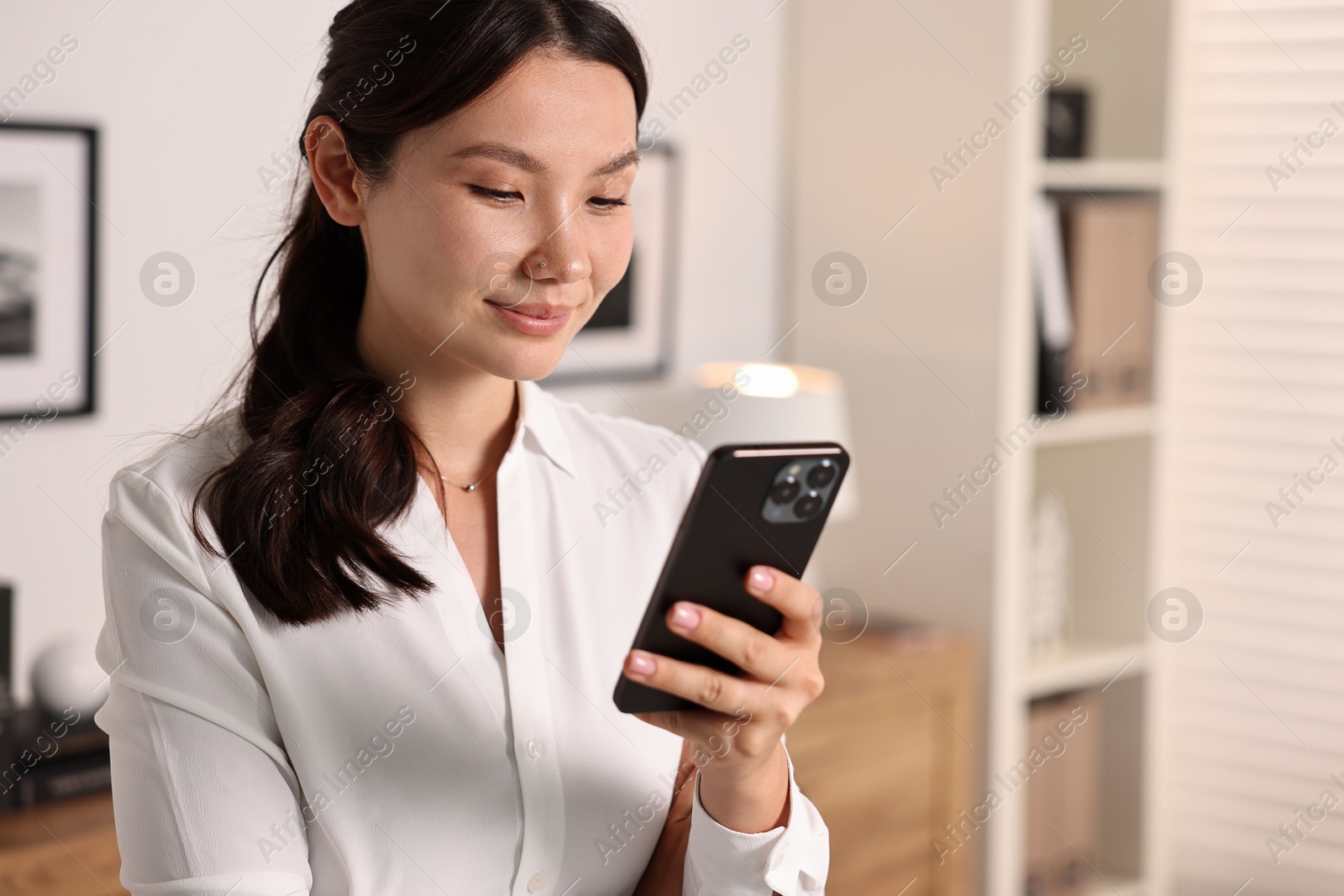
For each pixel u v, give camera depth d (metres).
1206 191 3.12
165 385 2.08
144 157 2.02
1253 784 3.13
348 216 1.12
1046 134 2.93
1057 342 2.92
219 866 1.01
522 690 1.13
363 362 1.17
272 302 1.25
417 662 1.10
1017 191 2.75
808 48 3.08
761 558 0.97
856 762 2.61
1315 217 2.98
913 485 2.96
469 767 1.11
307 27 2.18
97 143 1.97
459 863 1.12
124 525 1.06
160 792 1.02
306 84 2.19
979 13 2.77
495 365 1.08
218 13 2.07
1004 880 2.90
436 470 1.17
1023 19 2.70
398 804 1.10
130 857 1.04
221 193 2.11
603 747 1.18
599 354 2.75
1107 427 2.99
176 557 1.04
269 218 2.15
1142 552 3.15
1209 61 3.10
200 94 2.07
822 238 3.10
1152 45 3.03
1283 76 3.00
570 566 1.22
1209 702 3.18
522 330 1.06
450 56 1.00
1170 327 3.10
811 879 1.13
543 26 1.01
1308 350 3.01
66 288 1.97
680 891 1.21
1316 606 3.03
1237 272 3.09
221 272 2.11
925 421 2.93
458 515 1.20
